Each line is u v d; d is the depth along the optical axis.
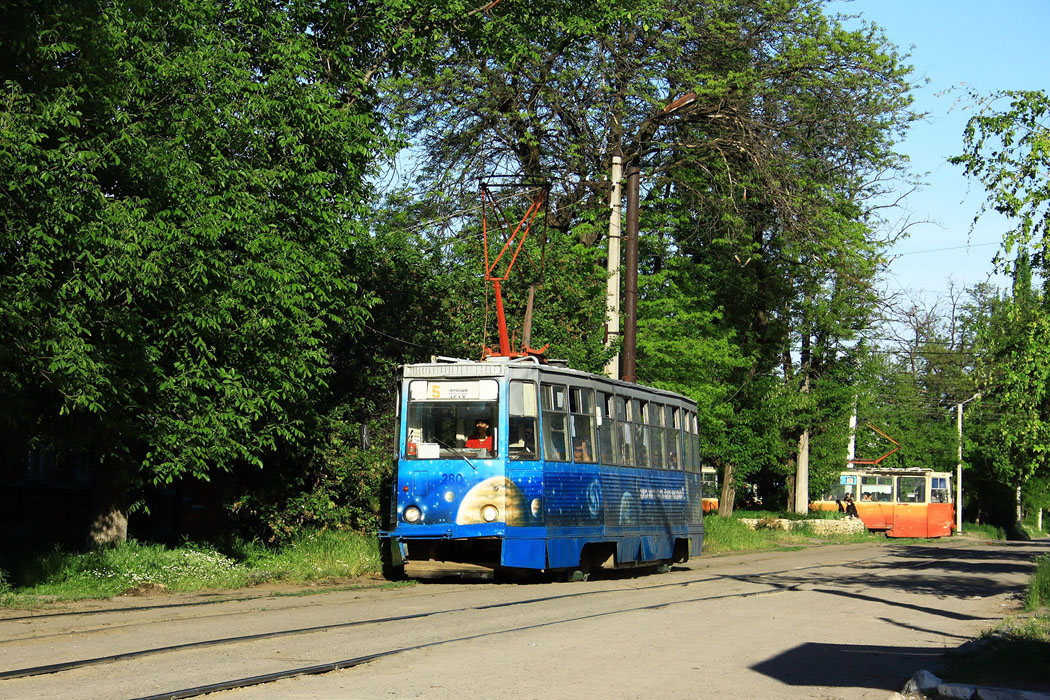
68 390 14.59
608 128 33.84
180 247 16.12
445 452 18.11
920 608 16.69
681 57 34.41
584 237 33.25
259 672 9.04
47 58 14.37
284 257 17.22
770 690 9.14
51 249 13.88
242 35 18.88
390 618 13.03
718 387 32.75
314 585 17.94
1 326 13.64
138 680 8.59
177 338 16.80
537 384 18.55
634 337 26.09
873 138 35.66
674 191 36.72
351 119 18.75
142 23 15.98
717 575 22.61
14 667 9.06
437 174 33.22
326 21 20.61
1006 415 15.22
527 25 25.52
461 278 26.50
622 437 21.52
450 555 18.66
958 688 8.83
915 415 65.75
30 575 15.49
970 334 66.56
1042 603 16.84
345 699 8.10
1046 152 14.47
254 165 17.78
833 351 43.78
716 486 57.50
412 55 21.83
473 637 11.53
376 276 25.33
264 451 19.47
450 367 18.44
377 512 22.14
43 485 25.09
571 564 18.97
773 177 34.28
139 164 15.31
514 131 33.84
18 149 13.29
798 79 34.91
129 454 17.44
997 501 75.69
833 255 35.19
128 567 16.59
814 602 16.94
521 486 18.02
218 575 17.39
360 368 25.00
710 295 34.44
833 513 47.00
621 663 10.19
